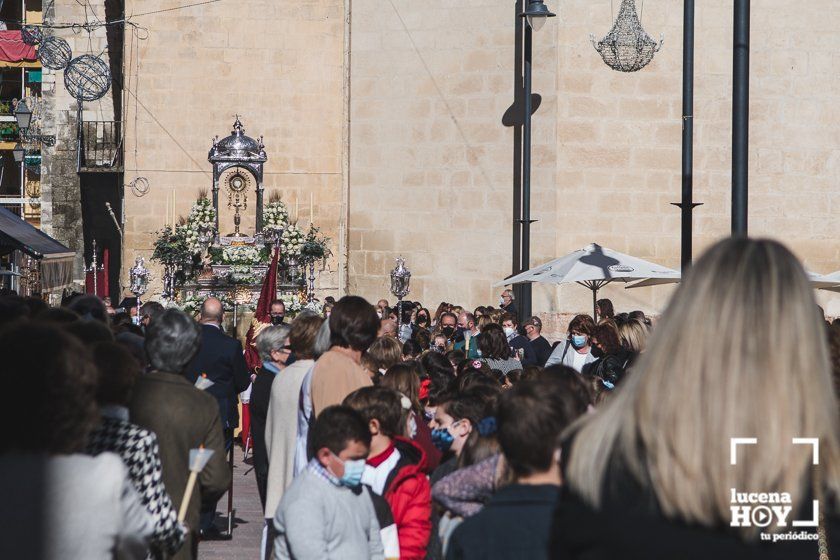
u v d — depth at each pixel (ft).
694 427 10.19
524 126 92.22
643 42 87.25
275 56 123.75
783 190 96.63
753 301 10.44
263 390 43.96
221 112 123.13
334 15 124.16
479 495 21.16
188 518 26.78
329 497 23.17
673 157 96.99
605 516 10.31
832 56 96.84
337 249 124.06
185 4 122.52
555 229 97.25
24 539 15.15
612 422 10.69
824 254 96.99
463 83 104.22
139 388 27.37
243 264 99.50
